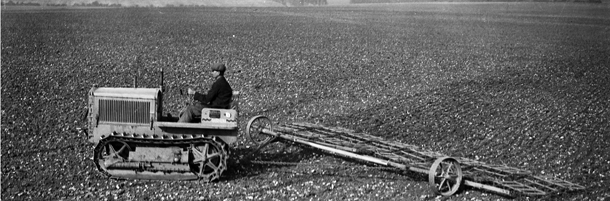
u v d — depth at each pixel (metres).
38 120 16.42
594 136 16.81
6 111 17.36
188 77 25.23
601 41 50.16
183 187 11.34
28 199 10.53
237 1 135.88
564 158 14.40
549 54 39.50
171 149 11.52
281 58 33.09
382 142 13.69
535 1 123.38
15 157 12.98
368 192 11.49
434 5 128.00
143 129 11.70
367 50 39.06
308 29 56.69
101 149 11.55
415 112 19.27
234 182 11.75
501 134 16.66
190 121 12.05
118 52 33.16
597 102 22.39
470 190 11.85
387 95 22.33
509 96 23.05
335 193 11.30
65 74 24.77
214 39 43.03
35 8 83.75
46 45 35.41
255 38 45.03
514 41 48.97
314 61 32.22
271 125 14.42
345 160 13.58
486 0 142.50
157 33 46.47
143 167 11.50
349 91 22.98
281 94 21.86
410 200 11.07
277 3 141.88
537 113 19.91
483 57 36.94
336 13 92.44
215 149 11.61
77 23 54.19
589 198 11.56
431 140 15.71
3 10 72.69
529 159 14.17
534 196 11.50
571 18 81.69
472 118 18.67
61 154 13.27
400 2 148.75
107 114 11.76
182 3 120.50
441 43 45.78
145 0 116.56
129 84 22.97
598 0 113.94
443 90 23.94
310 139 13.69
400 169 12.56
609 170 13.57
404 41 46.66
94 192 10.95
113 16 67.00
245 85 23.64
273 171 12.57
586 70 31.73
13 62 27.72
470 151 14.67
